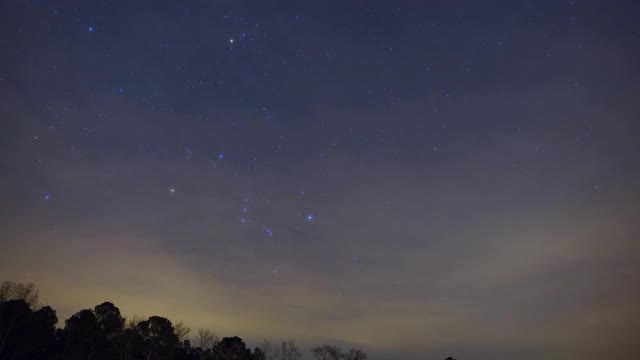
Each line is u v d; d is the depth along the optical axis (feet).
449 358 227.20
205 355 192.34
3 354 132.57
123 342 165.48
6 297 138.51
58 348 154.92
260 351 213.25
